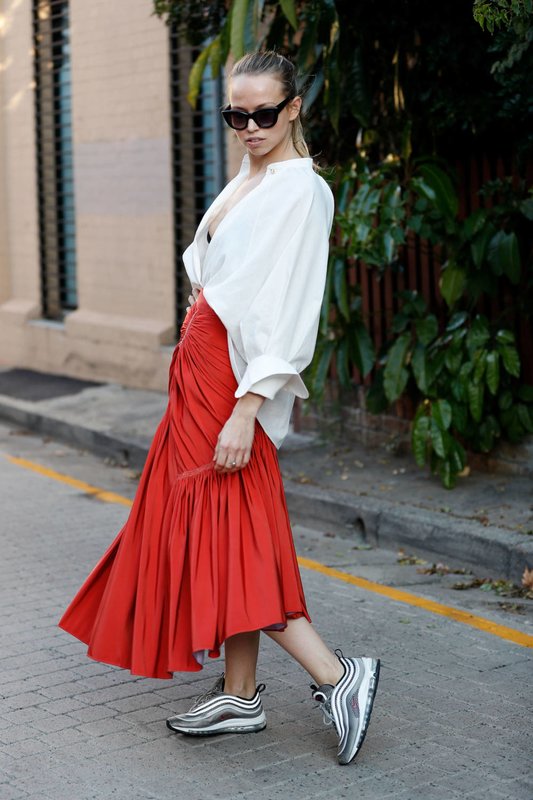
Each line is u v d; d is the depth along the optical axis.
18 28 12.48
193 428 3.46
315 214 3.37
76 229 11.75
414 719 3.90
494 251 6.24
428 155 6.70
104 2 10.87
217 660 4.52
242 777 3.44
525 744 3.69
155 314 10.73
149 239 10.69
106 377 11.35
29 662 4.48
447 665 4.44
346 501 6.55
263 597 3.35
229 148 9.68
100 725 3.85
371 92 7.00
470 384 6.38
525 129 6.35
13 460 8.86
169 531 3.50
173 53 10.16
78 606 3.74
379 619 5.02
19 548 6.28
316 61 7.07
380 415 7.75
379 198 6.51
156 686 4.23
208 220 3.59
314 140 7.75
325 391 8.12
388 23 6.75
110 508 7.32
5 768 3.52
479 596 5.37
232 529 3.38
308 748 3.65
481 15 5.20
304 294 3.38
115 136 10.97
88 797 3.31
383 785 3.38
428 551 6.00
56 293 12.58
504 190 6.36
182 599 3.45
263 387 3.32
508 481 6.74
